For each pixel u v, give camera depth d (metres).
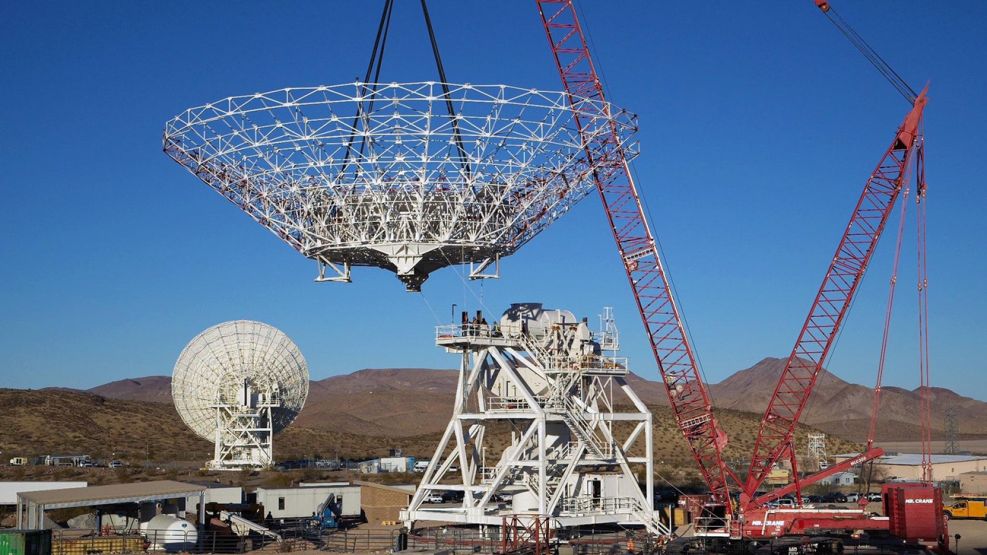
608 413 91.12
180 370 150.38
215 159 81.44
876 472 161.88
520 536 82.00
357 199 80.44
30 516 81.88
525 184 81.62
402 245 81.50
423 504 102.06
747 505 97.94
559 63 103.12
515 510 88.94
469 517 85.69
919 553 82.75
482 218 82.00
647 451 91.75
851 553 82.31
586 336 91.19
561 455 91.00
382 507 104.19
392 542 84.50
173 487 86.81
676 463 182.00
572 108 77.31
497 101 75.00
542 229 85.94
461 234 81.88
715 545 86.25
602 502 89.94
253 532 89.25
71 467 160.12
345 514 105.75
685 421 102.56
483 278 85.81
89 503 80.88
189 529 81.50
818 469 177.25
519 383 86.75
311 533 91.12
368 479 143.25
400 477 147.50
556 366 89.06
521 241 85.69
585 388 92.81
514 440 93.50
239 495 103.88
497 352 88.50
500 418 86.94
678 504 105.44
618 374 92.00
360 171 78.25
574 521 86.00
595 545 82.44
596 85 102.25
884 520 89.25
